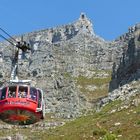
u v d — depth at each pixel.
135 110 128.75
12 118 50.03
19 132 178.62
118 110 139.50
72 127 143.50
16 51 50.84
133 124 109.38
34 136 163.75
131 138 97.25
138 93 155.12
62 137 126.88
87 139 109.12
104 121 126.00
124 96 159.50
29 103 49.56
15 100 49.25
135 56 198.50
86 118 152.75
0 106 49.78
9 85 50.50
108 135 87.56
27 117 50.38
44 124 192.62
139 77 179.50
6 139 163.12
